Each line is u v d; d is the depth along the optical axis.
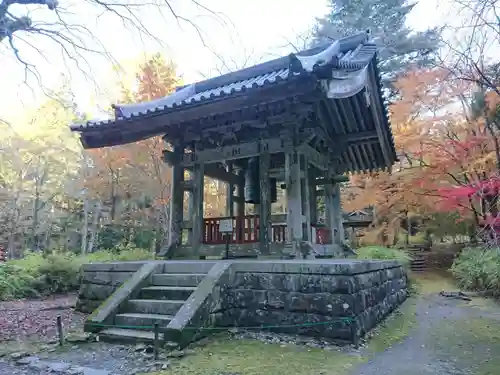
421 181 13.62
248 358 4.07
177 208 8.34
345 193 17.97
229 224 7.76
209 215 17.56
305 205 7.44
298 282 5.03
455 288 12.14
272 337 4.88
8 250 20.14
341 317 4.66
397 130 13.90
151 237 18.66
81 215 23.03
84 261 11.62
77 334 4.99
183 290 5.40
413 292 11.21
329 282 4.82
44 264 10.69
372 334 5.20
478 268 11.06
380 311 6.26
